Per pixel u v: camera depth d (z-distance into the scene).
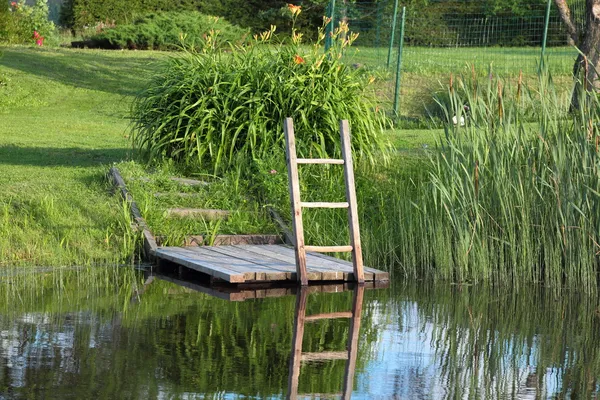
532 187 11.42
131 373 6.76
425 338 8.21
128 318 8.64
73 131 21.22
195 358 7.26
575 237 11.02
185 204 13.34
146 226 12.41
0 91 27.00
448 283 11.24
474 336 8.37
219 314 8.95
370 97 16.75
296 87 14.79
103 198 13.19
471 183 11.62
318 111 14.74
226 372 6.88
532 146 11.58
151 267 11.66
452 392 6.54
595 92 11.10
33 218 12.38
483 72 26.95
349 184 11.12
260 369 7.00
